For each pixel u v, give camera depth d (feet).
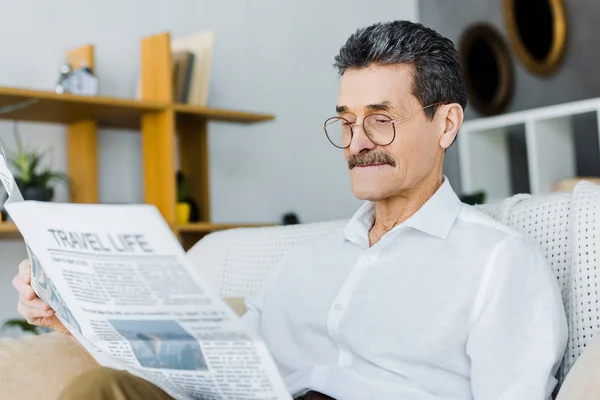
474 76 13.80
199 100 9.28
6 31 8.86
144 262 2.87
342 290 4.13
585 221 3.89
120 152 9.73
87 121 9.02
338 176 12.16
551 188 12.42
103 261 2.96
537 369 3.50
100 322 3.29
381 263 4.07
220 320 2.96
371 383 3.93
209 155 10.54
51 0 9.21
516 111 14.46
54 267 3.22
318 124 11.94
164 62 8.79
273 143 11.32
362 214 4.39
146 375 3.45
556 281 3.82
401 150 3.99
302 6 11.85
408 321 3.89
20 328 8.84
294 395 4.23
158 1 10.18
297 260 4.51
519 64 14.57
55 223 2.98
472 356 3.65
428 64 3.99
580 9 15.81
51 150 9.14
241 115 9.48
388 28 4.04
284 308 4.45
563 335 3.61
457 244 3.92
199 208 9.75
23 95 7.48
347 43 4.13
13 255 8.86
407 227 4.02
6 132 8.77
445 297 3.83
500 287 3.68
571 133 12.85
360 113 4.02
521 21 14.69
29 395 4.17
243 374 3.15
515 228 4.27
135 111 8.70
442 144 4.13
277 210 11.31
